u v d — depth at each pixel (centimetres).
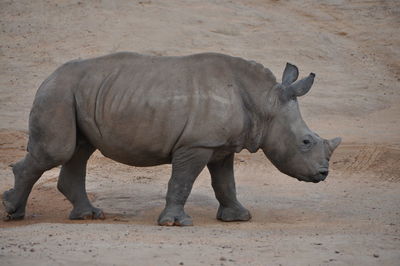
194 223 2106
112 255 1603
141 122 2012
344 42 5375
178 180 2030
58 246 1683
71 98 2041
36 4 5325
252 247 1722
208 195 2506
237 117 2020
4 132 3372
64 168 2172
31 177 2098
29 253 1608
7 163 3027
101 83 2050
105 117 2030
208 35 4922
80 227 1948
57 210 2323
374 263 1597
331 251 1692
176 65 2067
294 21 5625
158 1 5525
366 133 3494
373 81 4641
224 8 5594
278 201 2442
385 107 4153
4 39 4738
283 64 4622
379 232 1953
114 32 4809
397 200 2456
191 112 2003
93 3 5344
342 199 2473
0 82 4100
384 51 5300
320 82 4456
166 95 2009
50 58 4441
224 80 2047
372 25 5800
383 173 2905
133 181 2769
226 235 1878
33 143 2062
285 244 1761
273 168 3002
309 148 2086
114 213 2245
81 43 4638
